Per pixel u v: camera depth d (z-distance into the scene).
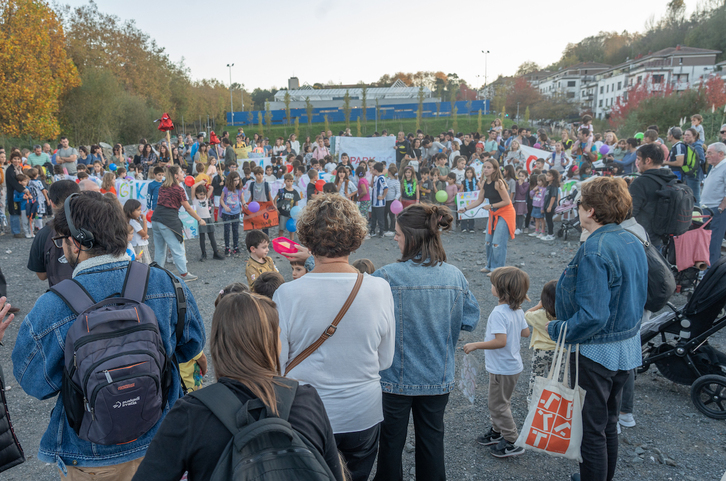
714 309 4.04
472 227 11.62
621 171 11.26
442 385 2.59
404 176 11.55
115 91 34.16
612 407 2.84
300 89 71.12
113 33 43.91
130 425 1.75
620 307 2.60
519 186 11.19
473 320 2.71
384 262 9.12
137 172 13.75
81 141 31.64
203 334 2.22
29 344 1.79
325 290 2.13
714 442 3.66
